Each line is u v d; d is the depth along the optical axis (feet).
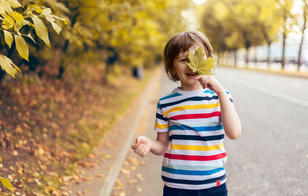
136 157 14.58
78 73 21.42
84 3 11.41
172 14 28.86
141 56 30.19
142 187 11.09
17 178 9.75
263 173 11.59
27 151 11.69
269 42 88.28
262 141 15.76
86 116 19.79
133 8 15.52
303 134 16.44
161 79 69.67
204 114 4.89
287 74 62.03
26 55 5.38
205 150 4.82
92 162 12.57
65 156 12.82
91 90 27.22
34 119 14.79
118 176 12.19
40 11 5.76
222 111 4.59
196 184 4.79
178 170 4.88
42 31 5.49
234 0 89.92
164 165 5.14
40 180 10.21
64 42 15.01
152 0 16.30
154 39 25.34
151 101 34.22
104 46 22.54
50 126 14.99
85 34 12.44
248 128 18.69
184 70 4.82
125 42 22.77
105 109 23.81
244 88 40.68
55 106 18.28
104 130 17.93
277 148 14.44
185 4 26.32
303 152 13.57
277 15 63.93
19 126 13.15
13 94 16.03
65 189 9.92
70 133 15.49
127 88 38.42
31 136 12.96
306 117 20.47
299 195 9.66
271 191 10.06
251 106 26.32
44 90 20.04
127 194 10.53
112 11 14.58
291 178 10.97
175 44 4.86
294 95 31.07
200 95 4.98
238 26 98.53
